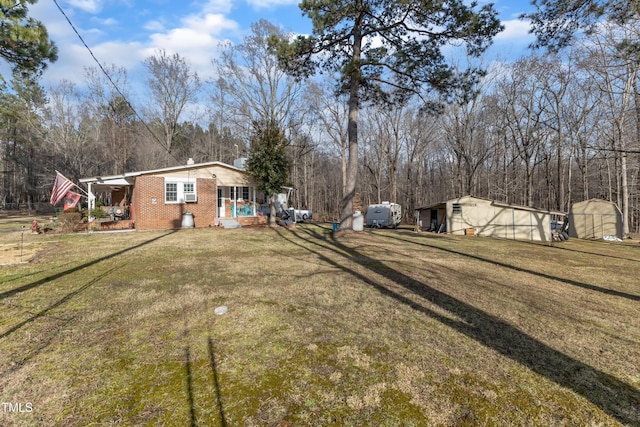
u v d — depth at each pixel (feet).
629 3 23.13
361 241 40.01
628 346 11.14
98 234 43.04
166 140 105.81
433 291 17.67
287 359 9.66
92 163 106.32
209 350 10.15
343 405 7.57
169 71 100.17
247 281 18.89
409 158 114.83
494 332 12.04
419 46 42.96
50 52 32.58
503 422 7.09
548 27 26.55
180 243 34.45
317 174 137.80
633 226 93.56
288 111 86.22
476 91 43.47
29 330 11.51
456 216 65.05
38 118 106.11
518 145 92.27
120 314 13.20
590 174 87.71
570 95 81.35
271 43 43.68
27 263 23.31
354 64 40.96
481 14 37.58
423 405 7.62
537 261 30.42
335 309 14.19
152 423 6.86
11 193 136.15
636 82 47.39
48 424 6.80
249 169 58.23
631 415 7.41
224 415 7.13
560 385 8.59
